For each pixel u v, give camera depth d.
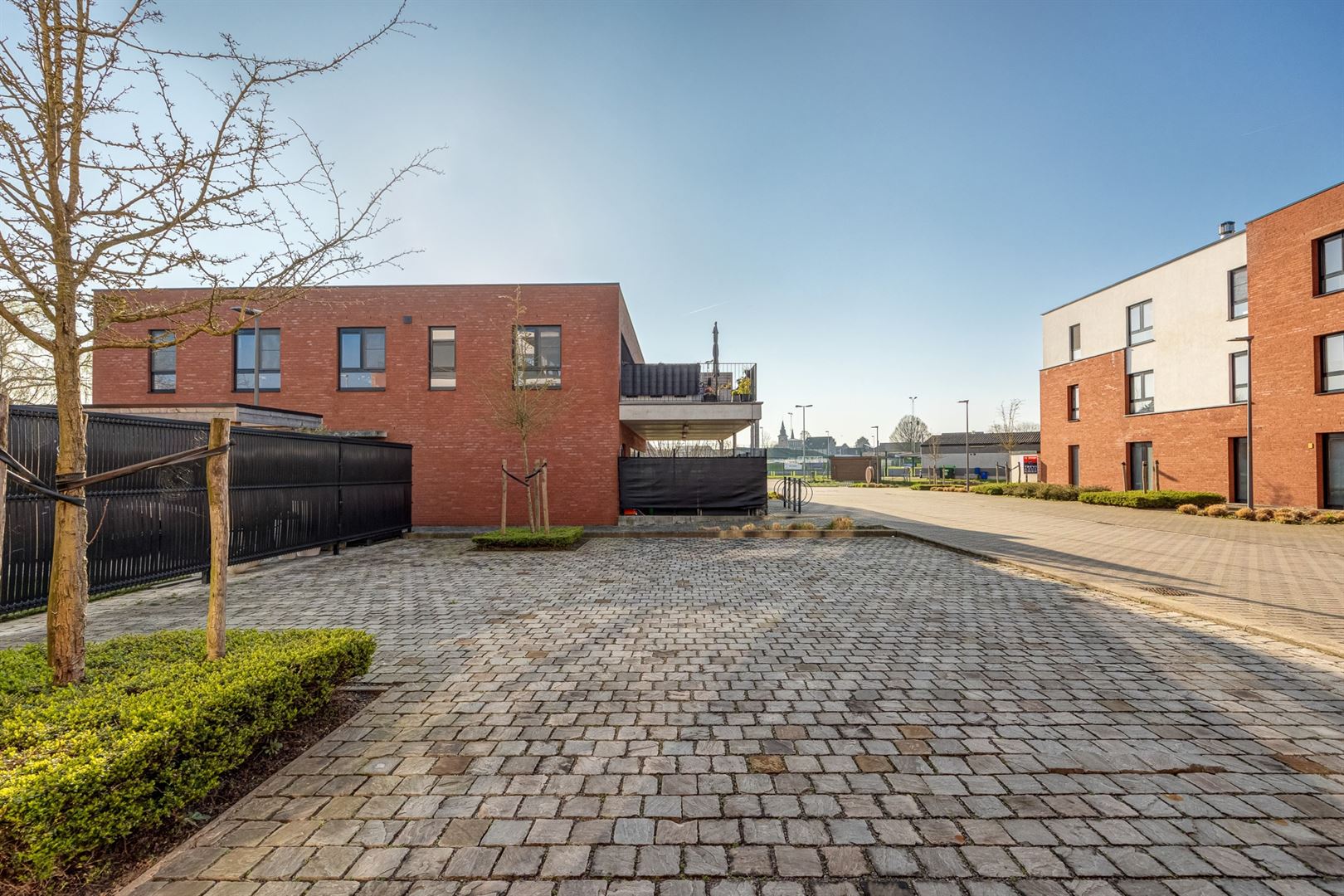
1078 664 4.89
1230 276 18.88
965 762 3.27
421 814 2.79
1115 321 23.50
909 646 5.38
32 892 2.21
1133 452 22.84
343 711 3.96
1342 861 2.44
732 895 2.23
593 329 14.86
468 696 4.23
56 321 3.24
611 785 3.04
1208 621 6.20
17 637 5.98
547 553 11.01
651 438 23.95
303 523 10.13
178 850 2.54
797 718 3.84
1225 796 2.93
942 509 20.14
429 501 14.69
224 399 14.43
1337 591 7.45
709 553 11.06
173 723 2.62
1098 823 2.70
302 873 2.39
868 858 2.45
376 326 14.86
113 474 3.38
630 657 5.08
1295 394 16.56
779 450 110.56
